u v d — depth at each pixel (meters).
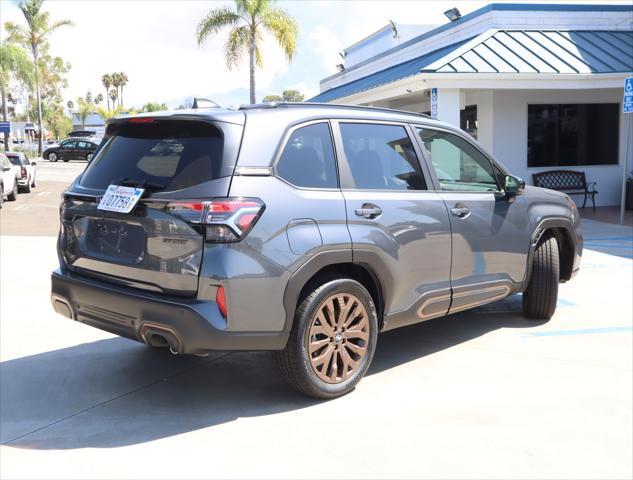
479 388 4.49
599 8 16.31
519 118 16.19
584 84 14.10
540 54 14.45
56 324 6.17
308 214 4.01
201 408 4.19
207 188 3.73
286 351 4.03
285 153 4.05
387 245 4.42
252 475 3.31
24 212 17.23
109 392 4.48
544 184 16.25
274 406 4.20
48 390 4.52
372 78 21.25
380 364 5.02
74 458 3.51
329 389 4.23
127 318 3.95
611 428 3.86
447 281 4.96
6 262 9.59
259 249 3.76
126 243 4.02
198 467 3.39
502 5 15.73
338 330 4.24
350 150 4.46
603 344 5.49
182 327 3.68
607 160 16.86
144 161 4.12
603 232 12.62
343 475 3.30
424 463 3.43
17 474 3.34
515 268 5.63
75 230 4.39
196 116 3.94
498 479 3.27
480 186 5.46
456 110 13.79
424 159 4.96
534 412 4.08
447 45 17.70
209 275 3.66
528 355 5.20
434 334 5.83
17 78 47.53
